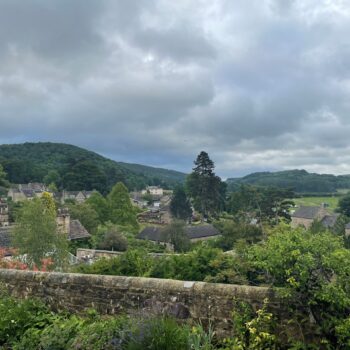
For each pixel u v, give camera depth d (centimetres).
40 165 14450
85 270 1095
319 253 445
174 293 568
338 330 423
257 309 512
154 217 9594
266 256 480
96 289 620
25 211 3133
